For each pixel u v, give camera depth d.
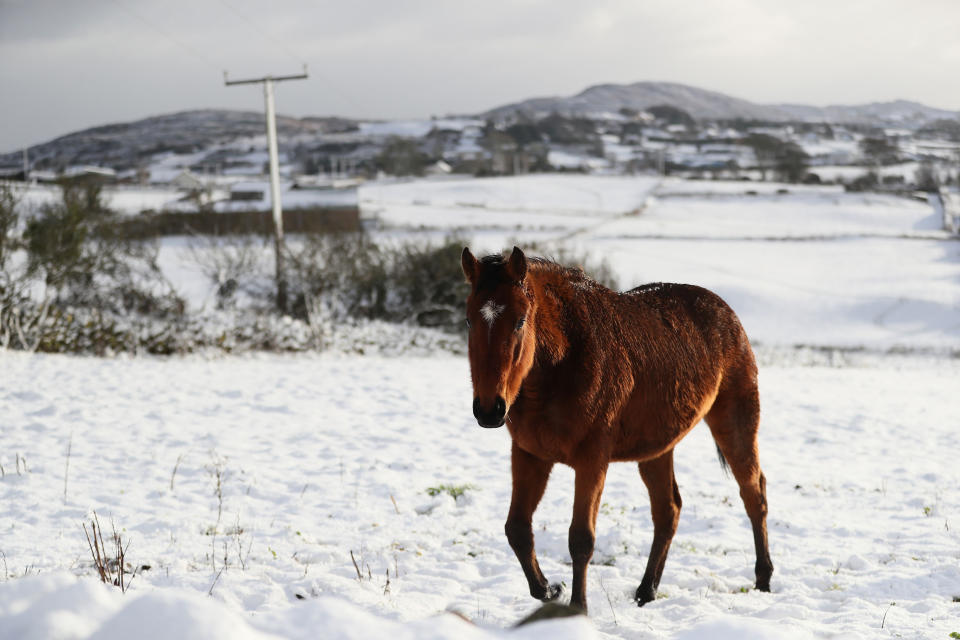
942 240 67.50
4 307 17.31
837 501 8.44
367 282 25.19
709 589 5.64
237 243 26.38
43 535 6.21
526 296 4.16
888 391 17.27
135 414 11.34
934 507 8.08
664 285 5.70
